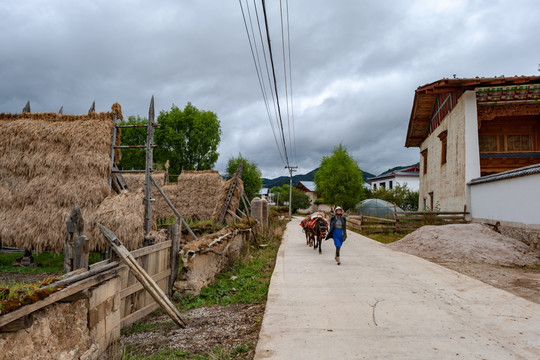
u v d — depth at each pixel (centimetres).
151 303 629
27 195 920
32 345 281
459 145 1781
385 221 2034
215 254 880
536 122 1947
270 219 2911
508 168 1834
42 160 970
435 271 880
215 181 1961
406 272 868
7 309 241
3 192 934
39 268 916
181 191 1970
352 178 3725
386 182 5356
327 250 1315
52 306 309
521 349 408
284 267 955
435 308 567
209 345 461
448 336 449
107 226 833
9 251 1147
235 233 1115
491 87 1644
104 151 978
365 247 1391
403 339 441
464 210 1700
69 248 420
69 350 331
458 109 1791
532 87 1605
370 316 531
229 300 687
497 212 1420
